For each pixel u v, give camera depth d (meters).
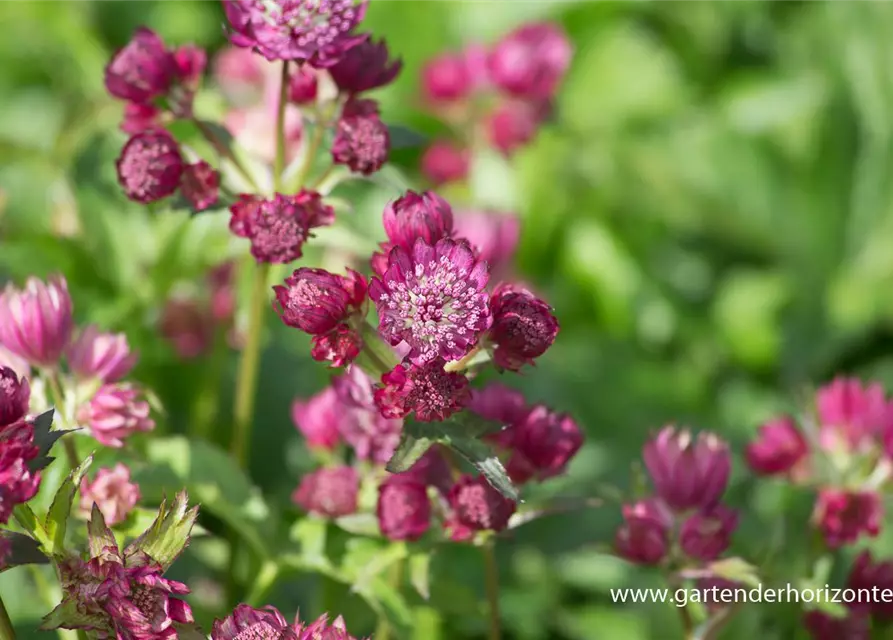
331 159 0.93
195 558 1.00
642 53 1.69
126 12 1.64
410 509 0.87
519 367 0.82
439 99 1.25
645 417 1.20
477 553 1.04
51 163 1.09
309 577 1.01
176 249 1.02
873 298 1.45
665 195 1.48
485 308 0.81
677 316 1.39
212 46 1.64
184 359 1.06
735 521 0.90
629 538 0.89
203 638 0.80
